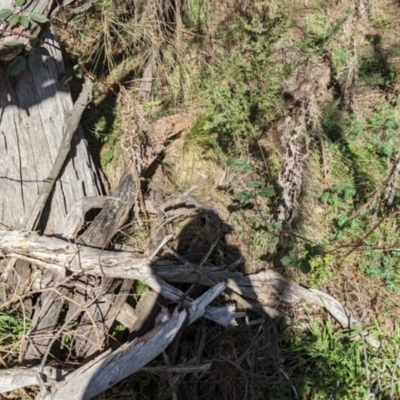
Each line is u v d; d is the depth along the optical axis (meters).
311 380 2.34
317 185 3.06
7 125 2.62
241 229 2.79
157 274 2.42
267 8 4.08
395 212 2.65
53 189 2.63
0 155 2.58
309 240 2.71
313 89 2.53
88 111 3.28
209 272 2.50
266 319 2.50
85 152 2.86
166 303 2.40
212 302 2.52
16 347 2.23
